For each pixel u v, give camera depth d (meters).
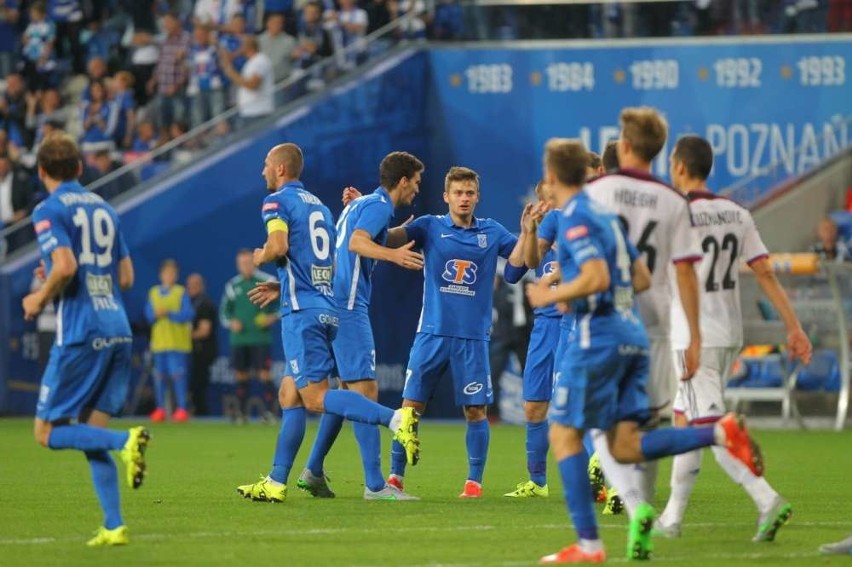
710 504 33.38
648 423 24.50
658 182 25.73
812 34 71.75
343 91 73.88
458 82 74.56
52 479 40.19
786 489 38.06
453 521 29.33
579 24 73.81
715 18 72.62
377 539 26.38
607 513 31.02
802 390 66.50
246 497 33.84
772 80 72.06
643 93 73.12
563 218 23.08
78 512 31.55
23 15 89.25
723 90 72.44
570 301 23.16
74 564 23.39
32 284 75.81
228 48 79.38
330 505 32.53
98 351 25.50
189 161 75.12
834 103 71.56
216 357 74.88
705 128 72.56
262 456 49.03
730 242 27.09
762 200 67.62
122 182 75.25
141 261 75.19
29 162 83.69
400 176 33.75
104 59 86.12
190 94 80.44
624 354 23.06
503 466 45.44
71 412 25.42
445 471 43.22
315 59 79.38
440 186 74.69
